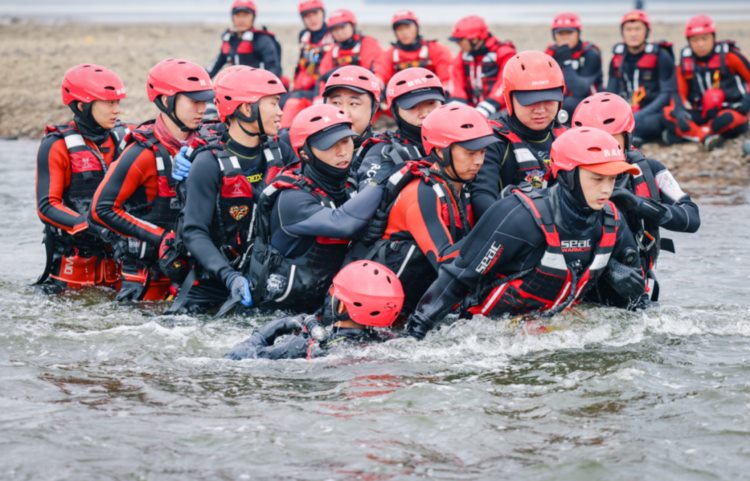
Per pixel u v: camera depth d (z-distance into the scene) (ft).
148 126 42.14
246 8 87.97
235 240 39.63
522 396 30.86
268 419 29.25
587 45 84.12
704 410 29.53
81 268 45.01
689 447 27.17
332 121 36.32
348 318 34.60
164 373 33.37
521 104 37.76
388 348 34.63
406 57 81.97
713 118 81.20
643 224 37.83
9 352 35.65
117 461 26.55
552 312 35.32
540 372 32.81
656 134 82.74
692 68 81.92
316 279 37.86
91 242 44.78
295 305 38.47
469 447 27.37
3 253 52.42
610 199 34.76
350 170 39.19
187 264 40.68
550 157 36.50
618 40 151.74
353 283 33.47
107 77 43.75
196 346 36.27
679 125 81.10
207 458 26.73
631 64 82.74
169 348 36.01
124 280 42.83
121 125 45.83
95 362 34.60
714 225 57.06
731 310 39.83
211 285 40.63
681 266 47.88
